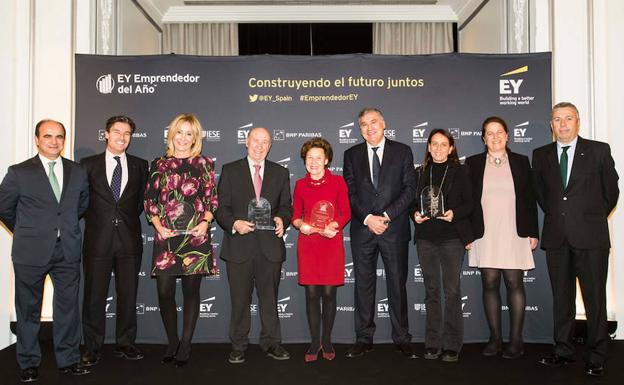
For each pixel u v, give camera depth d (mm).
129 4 5414
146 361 3342
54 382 2947
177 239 3123
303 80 3867
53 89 4043
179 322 3785
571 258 3123
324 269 3260
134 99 3818
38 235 2906
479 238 3299
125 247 3285
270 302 3311
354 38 6906
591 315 3025
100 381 2953
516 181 3277
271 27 6891
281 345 3729
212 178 3236
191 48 6785
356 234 3398
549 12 4078
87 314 3252
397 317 3398
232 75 3859
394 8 6730
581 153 3080
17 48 3979
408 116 3850
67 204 2992
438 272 3305
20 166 2951
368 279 3396
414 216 3291
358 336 3455
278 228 3207
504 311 3787
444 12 6738
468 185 3258
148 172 3463
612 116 3857
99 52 4371
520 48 4523
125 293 3348
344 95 3863
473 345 3719
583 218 3023
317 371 3107
